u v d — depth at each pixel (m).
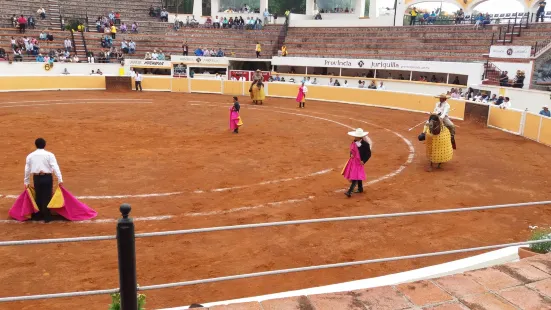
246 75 40.19
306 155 15.43
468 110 24.09
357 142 11.00
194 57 40.00
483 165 14.88
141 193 10.98
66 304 6.33
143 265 7.50
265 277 7.26
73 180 11.85
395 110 28.48
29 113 22.50
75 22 42.06
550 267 5.27
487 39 34.56
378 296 4.57
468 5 40.59
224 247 8.27
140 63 38.16
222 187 11.64
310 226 9.31
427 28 38.88
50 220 9.18
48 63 34.50
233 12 49.66
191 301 6.51
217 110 25.67
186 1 51.84
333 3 51.66
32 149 15.05
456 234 9.11
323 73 39.16
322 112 26.48
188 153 15.20
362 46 39.84
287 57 39.25
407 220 9.79
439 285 4.81
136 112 23.92
